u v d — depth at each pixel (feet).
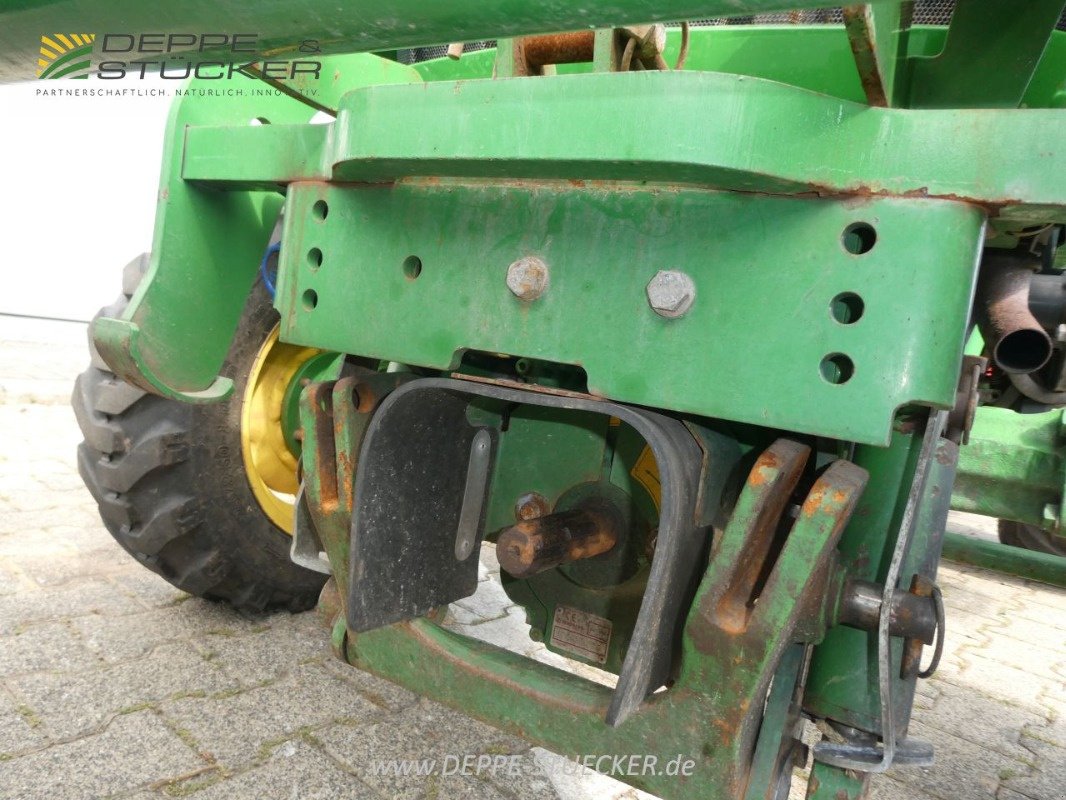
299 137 4.37
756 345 3.26
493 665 4.09
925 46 4.98
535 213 3.69
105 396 6.73
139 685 6.56
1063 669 9.86
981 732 7.96
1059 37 4.97
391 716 6.57
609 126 3.09
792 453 3.56
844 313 3.34
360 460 3.98
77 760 5.53
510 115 3.27
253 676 6.91
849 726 4.37
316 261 4.36
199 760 5.70
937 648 4.11
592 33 4.37
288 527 7.70
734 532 3.45
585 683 3.94
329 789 5.55
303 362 7.73
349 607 4.08
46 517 10.45
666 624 3.66
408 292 4.02
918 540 4.41
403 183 4.02
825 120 3.06
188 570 7.20
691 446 3.74
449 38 2.68
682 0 2.32
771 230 3.23
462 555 4.86
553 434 5.16
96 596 8.13
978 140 2.92
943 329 3.00
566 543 4.38
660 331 3.43
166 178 5.05
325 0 2.44
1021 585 13.48
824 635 3.90
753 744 3.83
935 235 2.99
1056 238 5.70
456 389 3.79
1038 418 8.61
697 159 2.97
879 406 3.05
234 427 7.16
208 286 5.40
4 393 16.44
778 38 5.19
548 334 3.66
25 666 6.64
